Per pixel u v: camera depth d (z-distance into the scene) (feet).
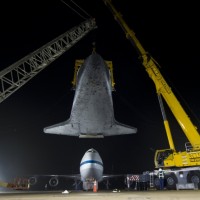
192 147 72.18
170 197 31.81
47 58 89.56
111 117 76.18
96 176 104.78
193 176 73.31
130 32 85.76
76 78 72.38
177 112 74.13
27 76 81.35
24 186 86.07
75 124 79.92
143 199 28.27
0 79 74.43
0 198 33.12
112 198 30.48
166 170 79.00
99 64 60.95
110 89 69.67
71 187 168.86
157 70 78.84
